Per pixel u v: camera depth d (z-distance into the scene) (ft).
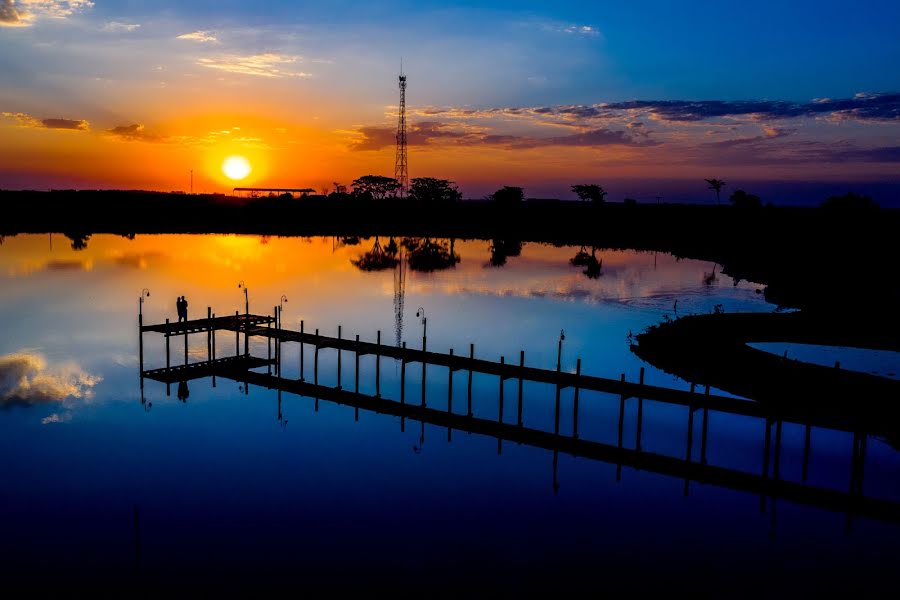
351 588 64.54
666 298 243.81
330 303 229.66
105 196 631.56
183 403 120.06
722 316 180.24
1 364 144.25
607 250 428.97
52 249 367.25
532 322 199.72
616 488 86.94
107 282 259.60
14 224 500.74
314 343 132.16
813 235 372.38
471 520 78.33
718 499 83.92
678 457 98.02
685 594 64.39
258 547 71.82
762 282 282.56
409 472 91.40
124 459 94.99
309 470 91.97
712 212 563.48
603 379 102.83
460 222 615.16
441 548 72.08
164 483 87.15
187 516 78.33
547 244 468.34
